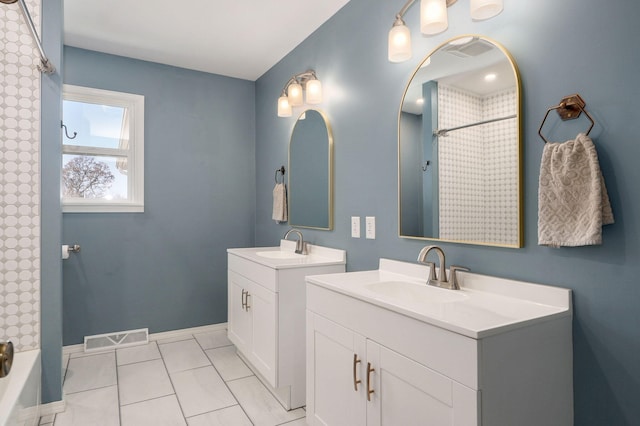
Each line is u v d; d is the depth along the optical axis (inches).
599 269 47.9
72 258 120.3
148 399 88.9
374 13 85.7
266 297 89.4
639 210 44.5
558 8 52.0
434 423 45.1
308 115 111.0
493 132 59.4
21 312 81.0
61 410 83.4
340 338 62.3
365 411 56.6
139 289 129.9
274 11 98.2
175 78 135.7
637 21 44.6
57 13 84.7
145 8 96.9
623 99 45.7
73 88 119.0
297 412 83.9
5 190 80.2
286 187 124.8
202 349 121.6
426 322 46.1
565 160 48.7
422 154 72.2
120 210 126.5
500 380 42.0
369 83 86.9
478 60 62.0
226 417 81.4
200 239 140.2
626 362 45.5
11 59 80.5
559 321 48.6
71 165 123.0
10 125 80.4
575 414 50.1
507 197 57.4
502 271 59.0
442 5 59.6
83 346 120.2
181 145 136.8
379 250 83.7
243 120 148.9
